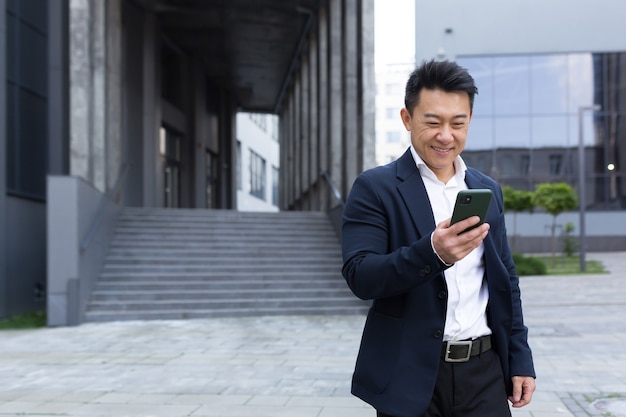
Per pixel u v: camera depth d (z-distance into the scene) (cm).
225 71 2559
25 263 1277
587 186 2628
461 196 146
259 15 1902
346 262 177
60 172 1407
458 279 181
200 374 623
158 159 1912
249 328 954
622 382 562
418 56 2491
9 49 1231
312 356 717
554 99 2595
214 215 1472
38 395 542
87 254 1082
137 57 1830
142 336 889
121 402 514
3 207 1182
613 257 2345
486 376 182
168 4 1833
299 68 2361
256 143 4219
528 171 2608
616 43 2566
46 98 1402
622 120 2591
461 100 174
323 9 1777
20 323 1085
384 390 175
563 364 650
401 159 191
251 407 494
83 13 1226
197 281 1171
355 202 185
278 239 1370
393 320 178
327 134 1759
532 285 1473
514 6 2570
